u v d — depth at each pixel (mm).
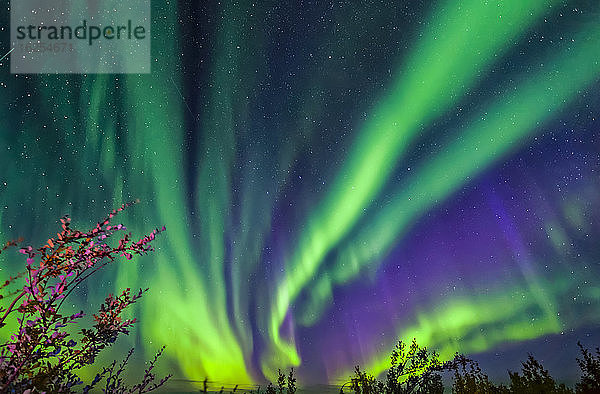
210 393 7695
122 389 3051
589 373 4809
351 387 6559
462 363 6277
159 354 3479
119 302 2824
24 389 2344
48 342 2455
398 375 6262
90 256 2604
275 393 7281
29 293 2475
